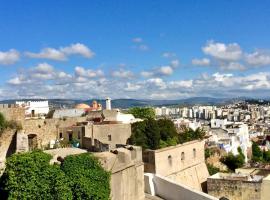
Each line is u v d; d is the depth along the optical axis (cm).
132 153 3906
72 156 3212
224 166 8788
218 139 11294
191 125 13062
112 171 3422
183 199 3966
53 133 5909
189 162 6294
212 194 6003
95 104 11000
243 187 5800
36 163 2984
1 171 3600
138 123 6694
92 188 3070
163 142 6450
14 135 5031
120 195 3534
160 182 4162
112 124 6394
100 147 5244
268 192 5669
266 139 16712
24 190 2906
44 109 9806
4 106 5094
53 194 2938
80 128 5994
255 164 10056
